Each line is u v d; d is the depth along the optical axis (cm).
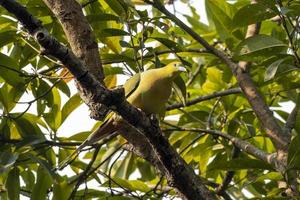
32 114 991
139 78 852
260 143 1180
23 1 977
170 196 1027
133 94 852
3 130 923
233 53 969
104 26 992
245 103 1184
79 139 1002
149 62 1134
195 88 1283
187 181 762
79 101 994
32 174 1024
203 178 1124
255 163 880
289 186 855
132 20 921
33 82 981
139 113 683
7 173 949
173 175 757
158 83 855
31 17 573
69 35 777
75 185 965
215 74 1260
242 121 1112
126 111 669
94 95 637
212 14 1152
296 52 902
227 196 1091
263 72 1135
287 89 1064
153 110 868
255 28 1098
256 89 981
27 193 1009
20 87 940
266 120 942
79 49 771
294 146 817
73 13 776
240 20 905
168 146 732
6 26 959
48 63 977
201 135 1070
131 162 1227
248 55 917
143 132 702
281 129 932
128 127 805
